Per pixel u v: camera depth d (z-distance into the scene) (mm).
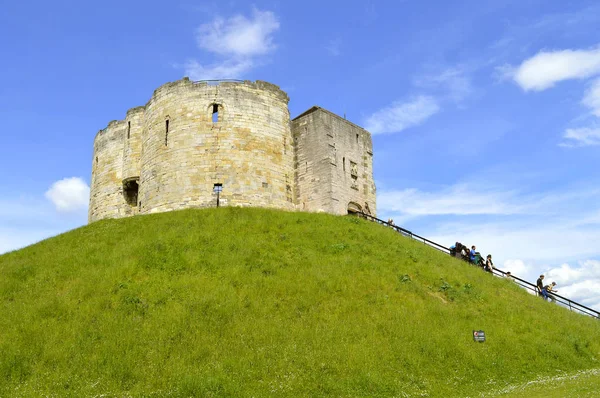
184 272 24859
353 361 18516
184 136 38219
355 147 42938
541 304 28734
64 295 22766
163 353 18375
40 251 30344
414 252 30719
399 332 20891
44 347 18500
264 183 38344
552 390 16203
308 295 23250
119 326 19922
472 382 18781
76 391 16359
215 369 17500
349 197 40656
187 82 39469
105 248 28500
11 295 23359
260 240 29266
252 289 23297
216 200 36688
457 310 24188
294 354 18672
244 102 39156
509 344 21766
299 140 41562
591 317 29703
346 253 28781
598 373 19344
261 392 16641
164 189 38000
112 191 46938
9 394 16109
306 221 33438
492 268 34156
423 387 17922
